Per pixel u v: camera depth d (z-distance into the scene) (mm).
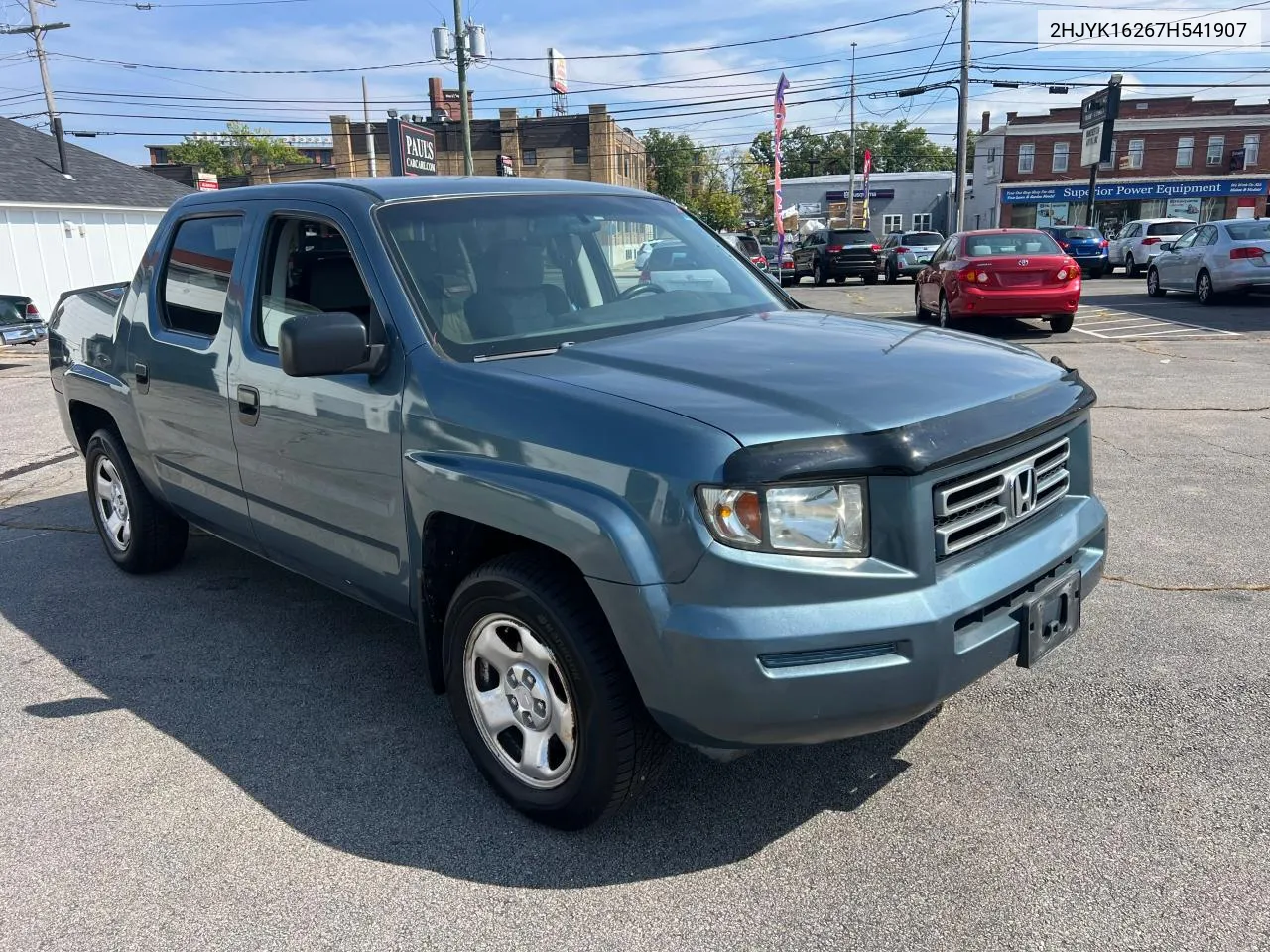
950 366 2908
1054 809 2895
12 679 4047
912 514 2406
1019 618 2668
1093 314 16953
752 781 3117
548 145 54000
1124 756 3168
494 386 2795
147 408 4441
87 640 4434
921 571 2424
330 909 2582
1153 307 17703
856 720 2414
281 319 3672
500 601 2773
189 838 2914
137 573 5277
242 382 3709
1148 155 55750
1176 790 2965
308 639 4391
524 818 2967
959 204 33906
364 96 50500
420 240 3326
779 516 2338
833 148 98875
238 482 3914
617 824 2914
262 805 3078
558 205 3768
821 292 26984
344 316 2918
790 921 2471
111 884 2711
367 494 3213
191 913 2580
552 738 2863
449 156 54156
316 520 3520
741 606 2340
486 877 2699
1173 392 9250
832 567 2361
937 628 2398
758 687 2334
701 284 3836
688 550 2350
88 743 3500
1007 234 14586
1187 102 55438
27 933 2518
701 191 70062
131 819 3020
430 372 2963
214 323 3980
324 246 3758
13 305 17344
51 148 27484
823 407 2494
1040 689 3627
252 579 5188
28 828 2982
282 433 3531
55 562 5566
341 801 3090
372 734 3518
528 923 2504
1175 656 3850
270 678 3992
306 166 60625
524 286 3361
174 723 3635
